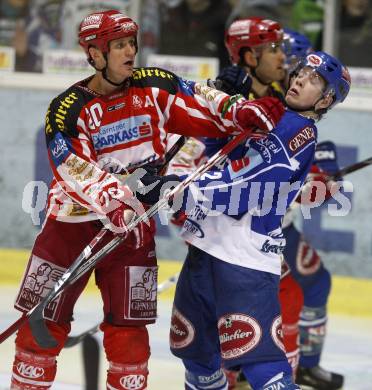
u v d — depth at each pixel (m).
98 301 20.22
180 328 12.62
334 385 15.52
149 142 12.16
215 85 13.16
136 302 12.26
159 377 15.59
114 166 12.12
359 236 20.55
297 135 12.02
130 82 12.12
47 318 12.17
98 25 11.70
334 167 15.13
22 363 12.23
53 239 12.32
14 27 23.64
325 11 21.83
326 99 12.36
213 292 12.25
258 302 11.88
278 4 22.25
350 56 21.83
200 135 12.43
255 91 14.56
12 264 22.03
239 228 12.04
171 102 12.18
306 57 12.39
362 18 21.62
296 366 14.66
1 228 22.58
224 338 12.02
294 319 14.50
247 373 11.95
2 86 22.64
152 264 12.43
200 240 12.18
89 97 11.96
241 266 11.95
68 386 14.81
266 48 14.27
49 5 23.36
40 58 23.45
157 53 23.12
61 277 11.78
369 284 20.36
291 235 15.12
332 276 20.73
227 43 14.66
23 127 22.55
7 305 19.81
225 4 22.58
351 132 20.66
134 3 22.95
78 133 11.89
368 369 16.47
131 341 12.23
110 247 11.71
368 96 21.25
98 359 9.76
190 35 22.86
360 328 18.98
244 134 11.93
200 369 12.74
